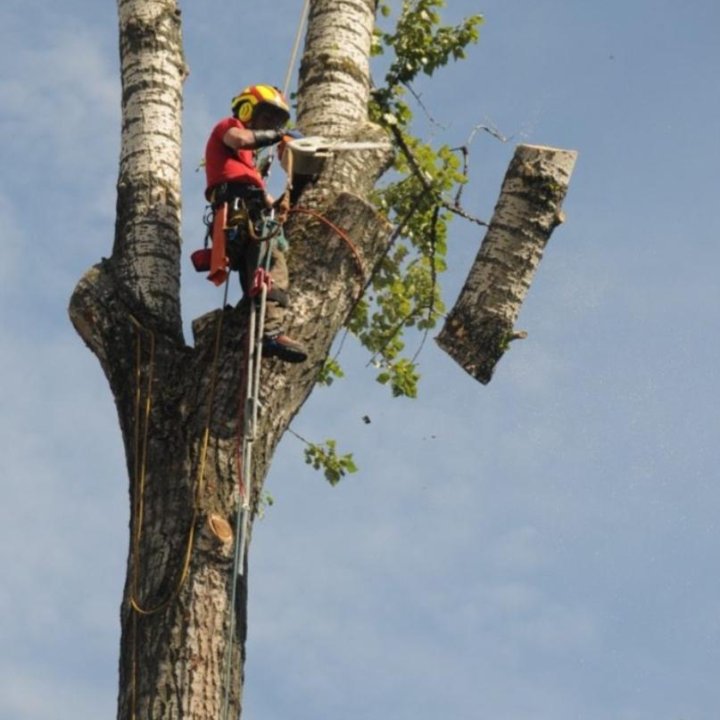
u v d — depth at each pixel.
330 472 17.98
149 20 14.00
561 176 14.70
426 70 17.64
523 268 14.62
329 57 14.10
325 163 13.26
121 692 11.14
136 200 13.17
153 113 13.63
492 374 14.70
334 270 12.71
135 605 11.28
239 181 12.77
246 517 11.39
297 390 12.46
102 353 12.60
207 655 11.06
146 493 11.73
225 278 12.48
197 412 11.98
